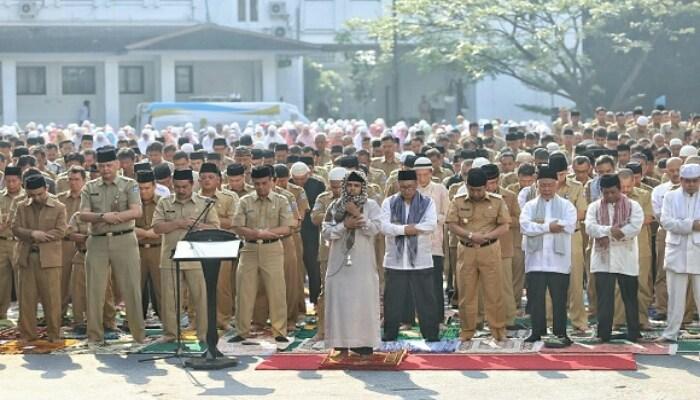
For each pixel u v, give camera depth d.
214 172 21.97
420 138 31.20
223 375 18.02
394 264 20.12
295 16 77.94
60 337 21.45
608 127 36.00
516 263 22.84
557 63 63.56
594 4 59.62
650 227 21.91
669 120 37.09
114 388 17.27
